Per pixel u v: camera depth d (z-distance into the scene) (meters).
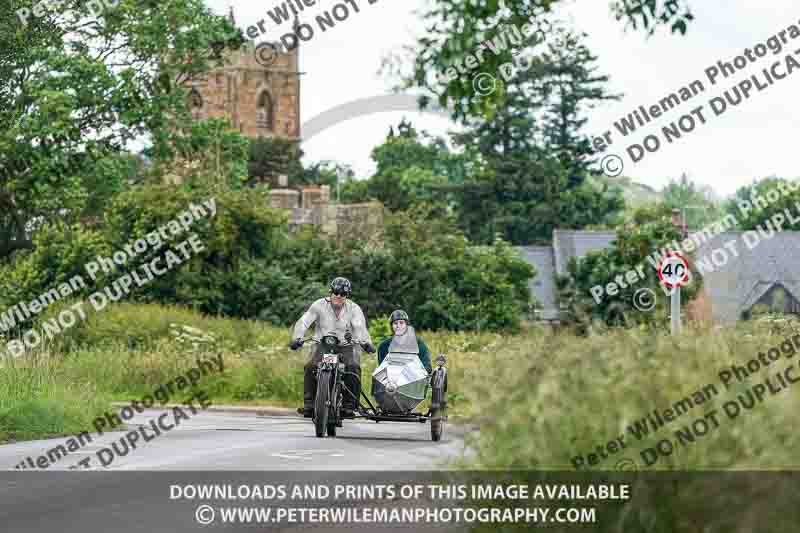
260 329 86.38
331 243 115.94
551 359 16.00
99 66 100.81
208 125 112.50
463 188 191.75
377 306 114.88
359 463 29.36
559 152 190.75
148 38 102.88
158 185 104.50
